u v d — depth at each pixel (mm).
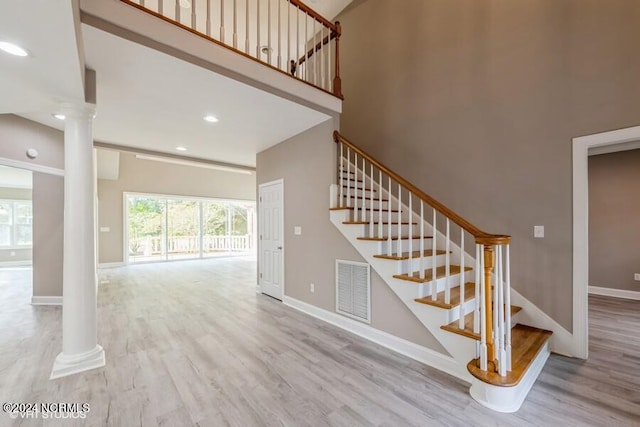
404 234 3480
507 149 3053
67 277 2393
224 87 2703
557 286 2725
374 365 2494
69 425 1743
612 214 4562
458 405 1945
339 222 3416
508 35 3062
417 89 3898
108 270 7508
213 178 9961
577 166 2617
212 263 8883
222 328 3354
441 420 1800
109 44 2039
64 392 2084
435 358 2473
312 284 3861
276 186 4625
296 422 1784
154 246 9195
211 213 10383
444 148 3588
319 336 3125
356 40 4793
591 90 2555
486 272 2021
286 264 4367
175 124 3715
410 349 2666
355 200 3352
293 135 4191
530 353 2297
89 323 2461
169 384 2189
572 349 2633
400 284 2701
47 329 3342
